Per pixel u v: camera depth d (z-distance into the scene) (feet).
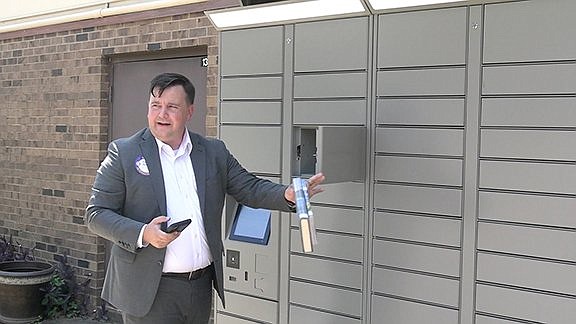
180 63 16.62
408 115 9.16
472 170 8.62
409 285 9.21
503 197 8.39
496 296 8.48
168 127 8.44
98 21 17.92
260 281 10.72
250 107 10.83
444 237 8.87
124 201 8.53
